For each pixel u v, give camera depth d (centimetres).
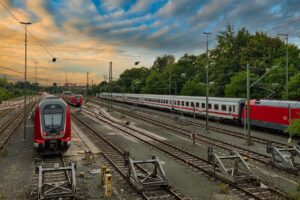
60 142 2178
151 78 8812
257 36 5953
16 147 2517
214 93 6041
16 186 1523
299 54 5384
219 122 4362
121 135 3203
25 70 3011
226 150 2411
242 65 5809
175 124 4100
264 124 3409
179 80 7775
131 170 1537
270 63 5316
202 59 8525
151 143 2661
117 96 9788
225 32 6725
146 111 6288
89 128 3688
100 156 2189
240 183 1559
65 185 1505
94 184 1548
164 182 1477
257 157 2147
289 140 2717
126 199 1352
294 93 3622
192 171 1788
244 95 4606
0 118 5397
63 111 2205
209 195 1393
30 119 4806
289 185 1537
